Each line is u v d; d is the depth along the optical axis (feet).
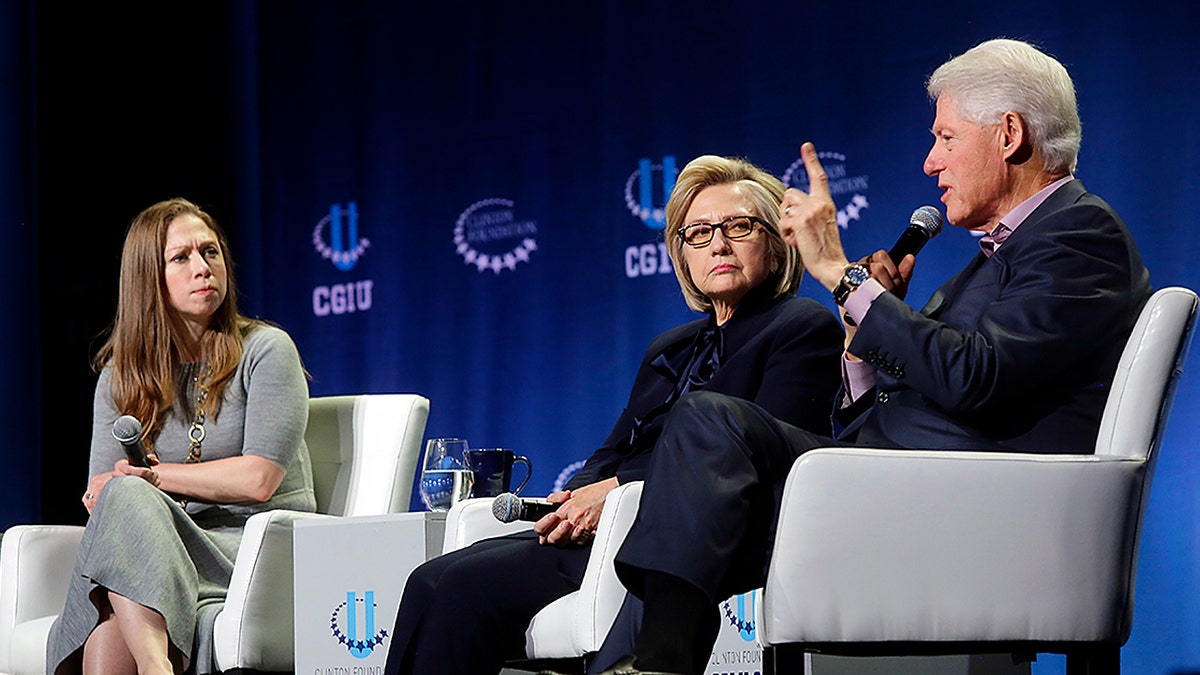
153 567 16.31
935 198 23.20
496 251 27.43
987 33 22.95
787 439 11.74
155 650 16.19
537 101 27.27
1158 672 20.71
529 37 27.43
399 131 28.58
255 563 16.49
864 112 24.00
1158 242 21.30
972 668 14.39
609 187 26.40
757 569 11.71
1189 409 20.62
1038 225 12.11
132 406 18.58
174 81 29.35
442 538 15.25
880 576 11.18
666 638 10.70
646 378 15.93
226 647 16.39
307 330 29.12
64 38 28.37
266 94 29.76
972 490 11.29
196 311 18.51
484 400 27.27
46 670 16.76
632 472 13.97
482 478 16.66
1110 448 11.60
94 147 28.43
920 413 12.25
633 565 11.02
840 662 14.34
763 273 15.05
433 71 28.35
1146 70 21.57
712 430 11.30
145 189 28.86
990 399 11.56
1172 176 21.27
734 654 13.80
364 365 28.50
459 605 13.28
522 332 27.02
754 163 24.99
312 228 29.22
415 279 28.17
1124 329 11.93
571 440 26.37
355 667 15.35
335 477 19.35
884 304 11.95
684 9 25.90
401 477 19.07
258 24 29.84
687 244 15.26
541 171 27.09
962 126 12.60
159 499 16.85
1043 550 11.34
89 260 28.25
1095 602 11.41
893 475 11.23
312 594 15.71
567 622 12.82
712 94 25.52
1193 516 20.53
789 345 14.29
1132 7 21.71
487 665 13.32
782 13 24.91
